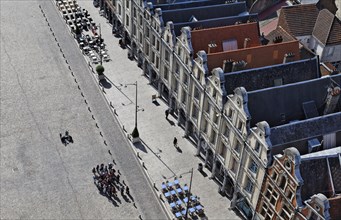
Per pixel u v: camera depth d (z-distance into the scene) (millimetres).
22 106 82750
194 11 82625
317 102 63812
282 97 62125
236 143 63188
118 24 103875
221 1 89125
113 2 102125
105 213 65688
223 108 64438
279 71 68125
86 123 80875
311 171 53250
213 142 70312
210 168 73938
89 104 85250
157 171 72812
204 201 68500
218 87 64500
